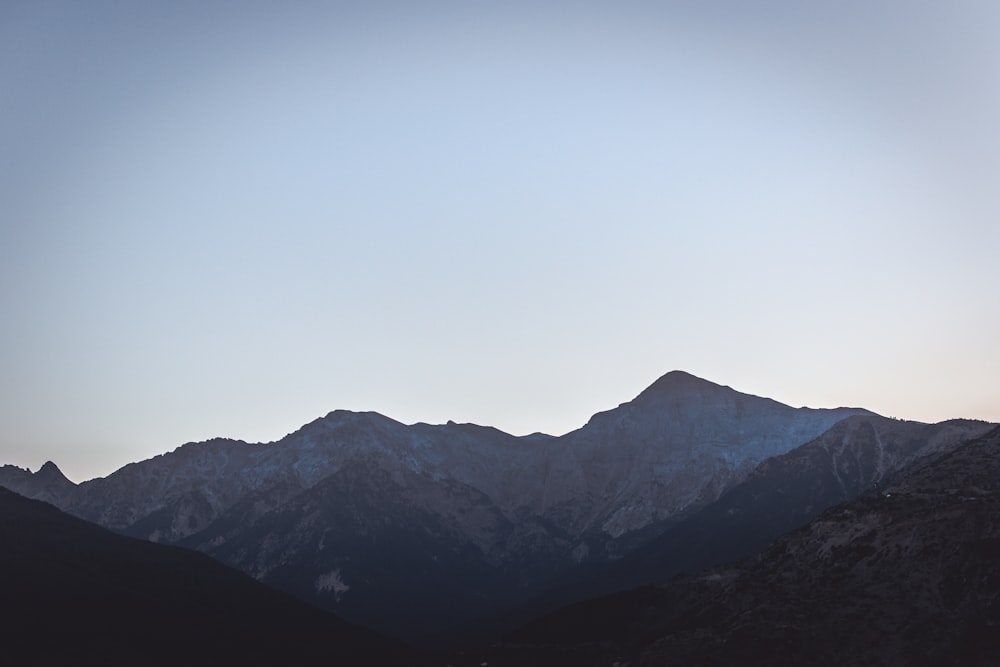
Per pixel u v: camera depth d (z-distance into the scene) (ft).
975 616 520.42
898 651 520.01
